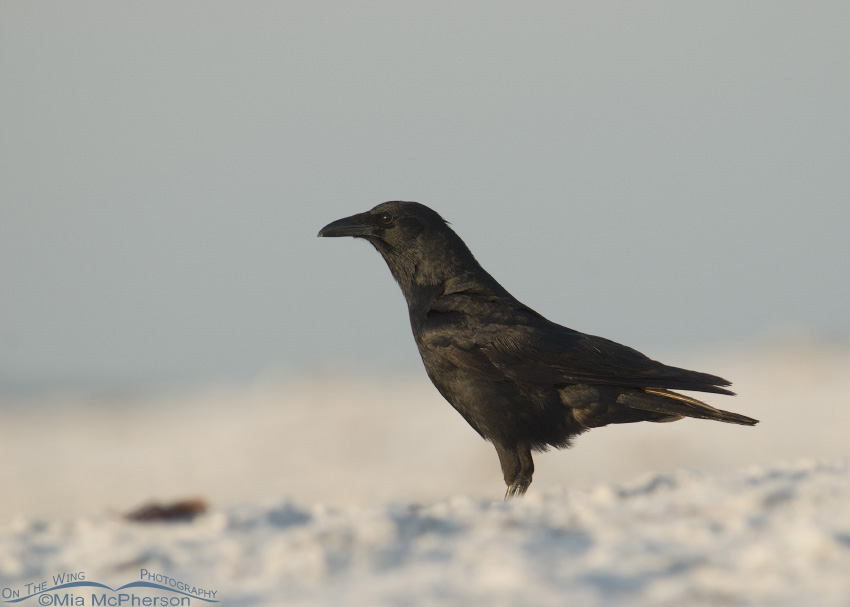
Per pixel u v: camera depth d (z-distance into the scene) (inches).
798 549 229.1
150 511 296.8
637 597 208.8
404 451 1406.3
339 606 213.3
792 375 1636.3
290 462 1419.8
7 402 2516.0
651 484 313.3
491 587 217.5
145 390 2655.0
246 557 248.8
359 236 510.6
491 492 1164.5
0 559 262.1
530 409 470.9
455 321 482.9
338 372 2097.7
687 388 460.1
